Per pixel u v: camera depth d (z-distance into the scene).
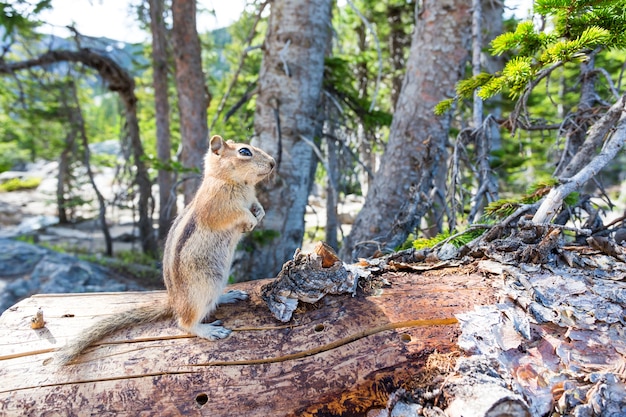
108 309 0.35
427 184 0.72
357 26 1.69
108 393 0.29
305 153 0.90
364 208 0.78
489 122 0.64
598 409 0.25
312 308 0.32
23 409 0.28
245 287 0.37
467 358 0.28
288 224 0.90
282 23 0.87
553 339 0.28
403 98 0.74
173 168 0.99
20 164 4.09
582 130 0.57
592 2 0.36
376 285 0.34
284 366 0.29
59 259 1.50
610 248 0.35
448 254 0.38
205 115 1.29
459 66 0.71
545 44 0.40
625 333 0.28
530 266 0.34
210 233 0.35
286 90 0.87
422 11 0.73
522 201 0.44
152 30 1.82
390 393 0.28
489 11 1.18
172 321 0.33
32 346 0.31
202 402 0.28
